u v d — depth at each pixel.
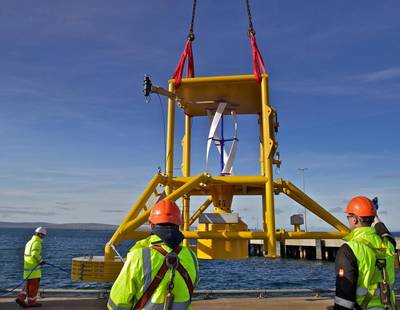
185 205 9.62
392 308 3.26
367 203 3.56
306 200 7.88
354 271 3.18
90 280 6.92
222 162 9.11
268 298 9.38
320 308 8.36
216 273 35.44
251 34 8.40
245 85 8.41
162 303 2.58
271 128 7.75
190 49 9.05
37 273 8.81
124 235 7.18
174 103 8.51
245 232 7.42
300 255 57.47
